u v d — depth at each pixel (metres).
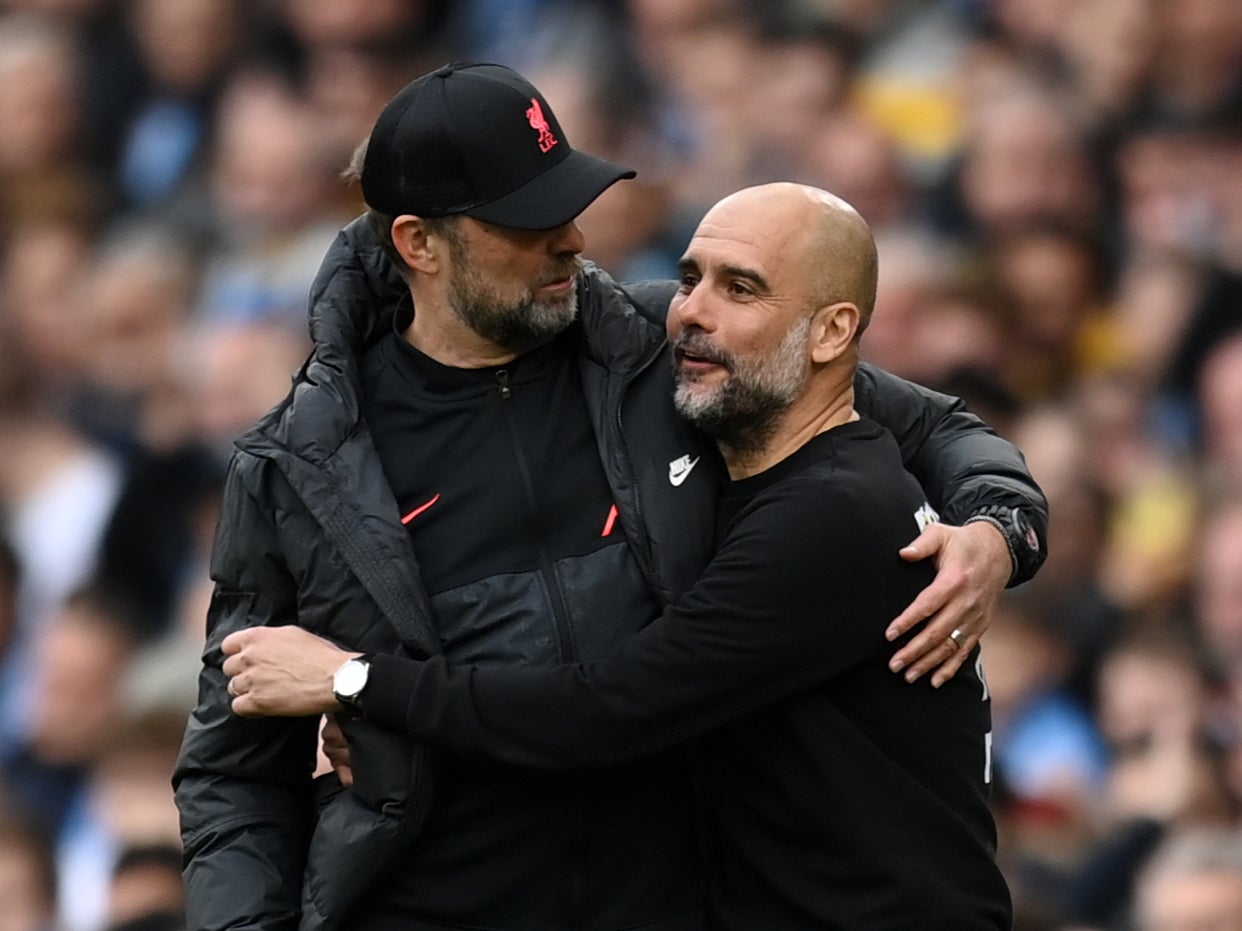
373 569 12.34
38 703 26.80
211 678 12.99
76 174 35.25
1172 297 27.44
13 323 33.06
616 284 13.48
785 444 12.91
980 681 13.09
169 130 34.88
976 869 12.65
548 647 12.45
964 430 13.88
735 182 29.81
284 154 32.91
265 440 12.72
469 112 12.69
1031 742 23.17
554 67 31.89
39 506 30.97
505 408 12.95
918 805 12.50
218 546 12.95
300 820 13.08
